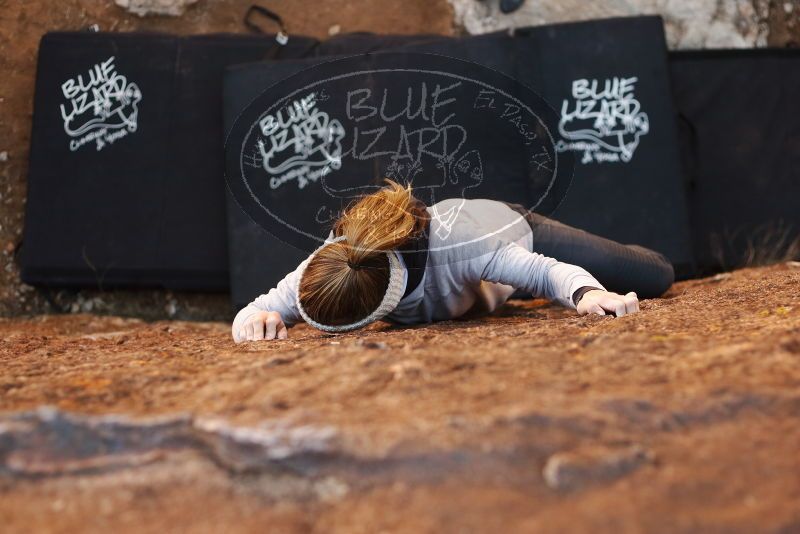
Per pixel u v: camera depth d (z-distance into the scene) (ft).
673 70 16.49
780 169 16.31
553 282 9.59
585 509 5.19
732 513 5.15
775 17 17.98
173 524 5.44
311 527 5.34
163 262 15.26
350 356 7.44
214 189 15.43
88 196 15.39
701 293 10.94
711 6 17.48
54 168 15.46
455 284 9.83
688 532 5.01
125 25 16.97
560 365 7.04
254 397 6.63
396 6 17.67
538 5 17.42
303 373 7.14
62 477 5.94
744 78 16.48
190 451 6.07
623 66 15.62
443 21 17.62
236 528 5.36
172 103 15.61
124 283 15.44
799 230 16.14
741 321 8.31
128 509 5.62
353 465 5.64
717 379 6.47
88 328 14.99
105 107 15.60
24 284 15.98
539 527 5.08
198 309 16.30
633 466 5.50
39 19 16.60
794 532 5.00
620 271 11.70
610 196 15.24
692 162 16.33
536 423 5.83
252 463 5.84
